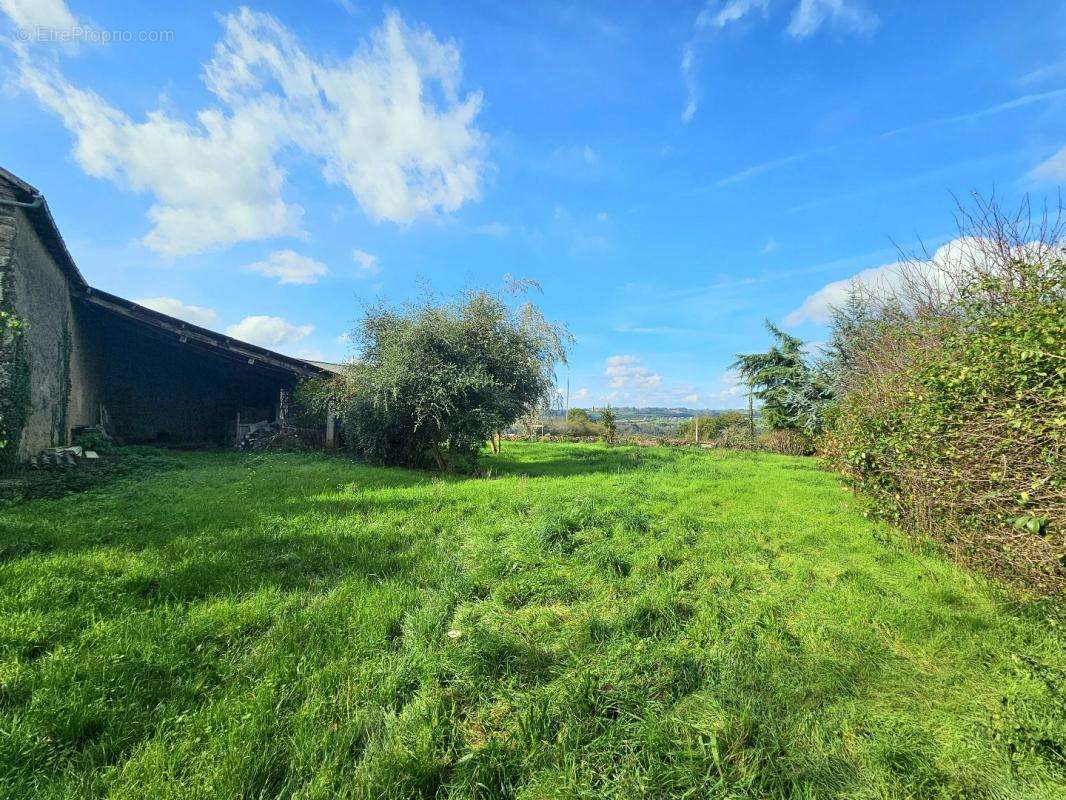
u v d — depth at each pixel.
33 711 1.87
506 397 10.42
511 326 11.24
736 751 1.85
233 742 1.77
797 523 5.51
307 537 4.30
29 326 8.40
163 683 2.13
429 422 9.74
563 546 4.29
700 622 2.95
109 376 16.22
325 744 1.81
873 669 2.45
